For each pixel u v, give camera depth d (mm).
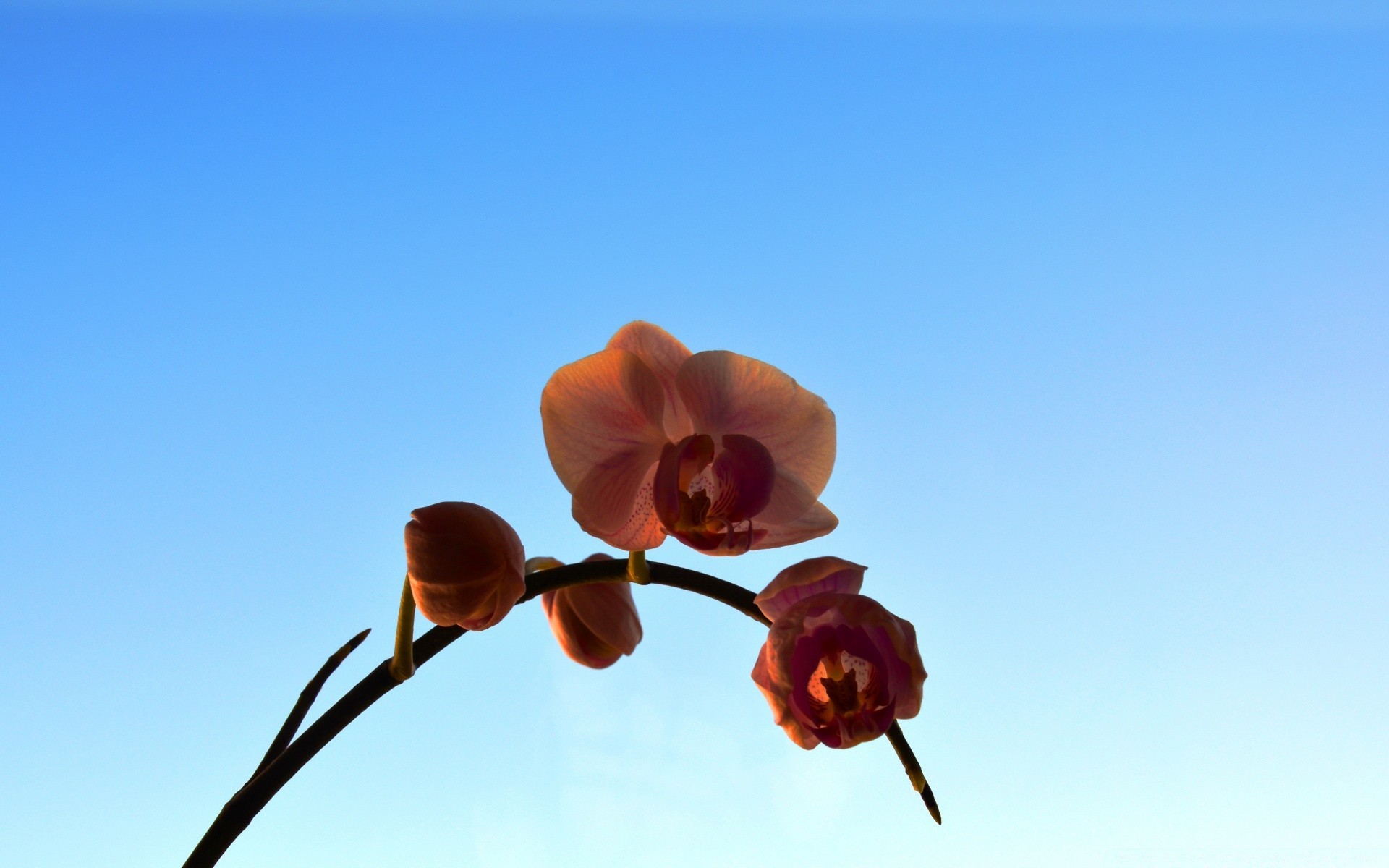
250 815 537
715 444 593
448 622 553
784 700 545
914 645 542
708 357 587
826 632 546
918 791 554
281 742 567
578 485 580
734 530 575
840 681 543
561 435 580
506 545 551
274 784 542
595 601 627
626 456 588
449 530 548
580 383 579
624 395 583
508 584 553
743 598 577
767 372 588
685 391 590
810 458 596
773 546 596
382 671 558
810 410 592
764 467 579
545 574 575
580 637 633
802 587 563
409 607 558
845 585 562
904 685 542
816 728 541
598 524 581
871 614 544
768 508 596
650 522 590
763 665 556
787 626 547
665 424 592
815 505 597
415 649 567
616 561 584
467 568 546
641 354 595
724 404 593
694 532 572
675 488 568
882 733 539
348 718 552
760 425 596
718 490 583
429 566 546
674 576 580
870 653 543
